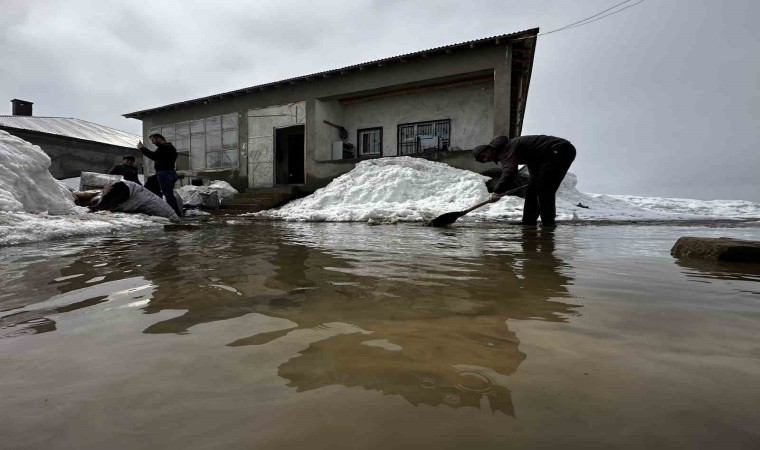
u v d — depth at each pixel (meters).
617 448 0.50
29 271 1.84
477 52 9.21
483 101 10.51
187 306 1.20
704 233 3.91
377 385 0.68
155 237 3.58
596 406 0.60
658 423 0.55
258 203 10.45
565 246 2.79
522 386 0.67
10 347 0.88
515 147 5.02
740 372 0.71
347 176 9.69
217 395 0.65
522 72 9.98
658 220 6.23
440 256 2.28
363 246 2.80
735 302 1.23
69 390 0.68
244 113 12.53
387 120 11.76
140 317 1.09
